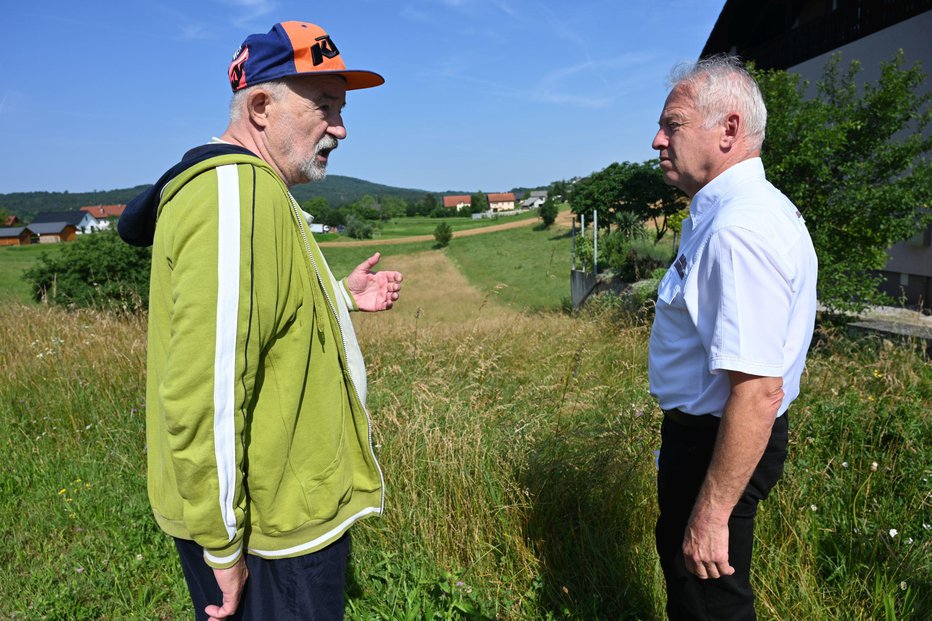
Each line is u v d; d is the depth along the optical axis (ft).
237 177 4.33
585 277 61.62
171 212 4.30
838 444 10.24
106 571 8.52
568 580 7.77
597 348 18.44
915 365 14.16
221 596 5.02
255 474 4.62
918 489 8.77
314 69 4.91
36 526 9.57
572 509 8.93
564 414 12.52
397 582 7.95
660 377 5.95
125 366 15.78
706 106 5.65
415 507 8.89
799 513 8.19
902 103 21.36
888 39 31.55
